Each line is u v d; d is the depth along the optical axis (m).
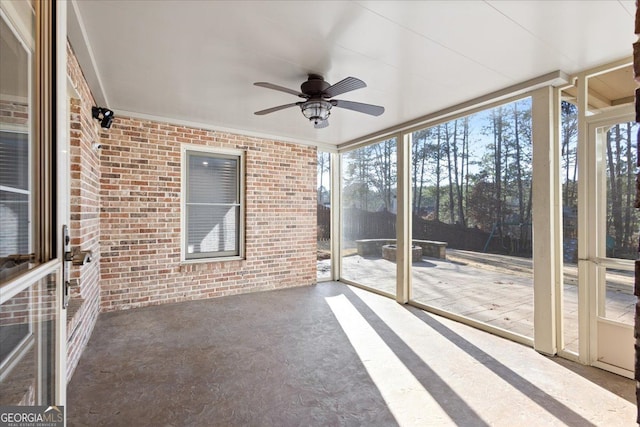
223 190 4.85
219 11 2.04
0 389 0.89
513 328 3.40
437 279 4.29
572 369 2.62
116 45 2.44
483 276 3.79
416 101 3.58
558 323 2.92
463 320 3.72
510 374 2.53
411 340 3.19
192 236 4.61
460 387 2.34
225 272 4.77
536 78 2.92
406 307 4.31
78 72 2.68
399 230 4.61
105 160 3.92
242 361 2.72
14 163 0.93
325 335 3.31
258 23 2.17
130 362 2.67
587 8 1.96
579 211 2.78
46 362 1.03
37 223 1.01
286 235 5.32
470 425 1.93
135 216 4.11
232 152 4.89
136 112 4.07
